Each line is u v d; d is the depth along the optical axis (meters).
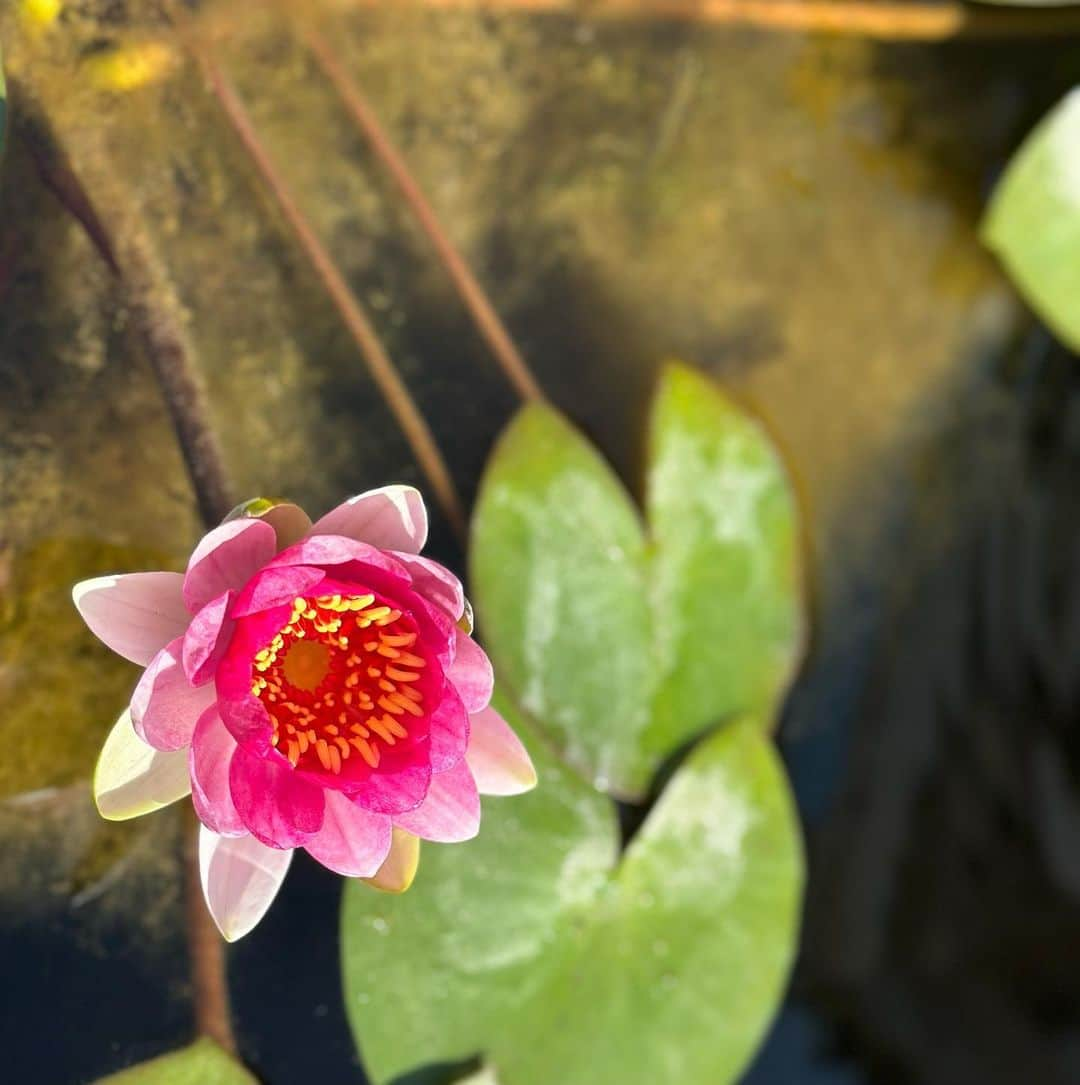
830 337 0.84
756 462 0.80
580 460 0.78
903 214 0.85
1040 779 0.84
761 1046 0.80
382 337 0.79
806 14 0.85
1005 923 0.83
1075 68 0.86
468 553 0.78
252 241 0.78
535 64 0.82
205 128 0.78
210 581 0.69
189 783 0.70
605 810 0.77
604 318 0.82
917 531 0.84
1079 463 0.85
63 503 0.75
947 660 0.84
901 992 0.82
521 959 0.75
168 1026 0.74
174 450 0.76
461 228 0.81
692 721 0.78
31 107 0.76
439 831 0.70
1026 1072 0.82
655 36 0.83
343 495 0.78
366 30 0.80
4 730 0.74
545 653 0.77
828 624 0.83
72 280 0.76
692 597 0.79
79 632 0.75
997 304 0.85
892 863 0.82
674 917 0.77
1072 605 0.85
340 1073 0.75
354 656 0.71
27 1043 0.73
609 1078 0.76
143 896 0.75
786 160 0.84
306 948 0.75
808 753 0.82
